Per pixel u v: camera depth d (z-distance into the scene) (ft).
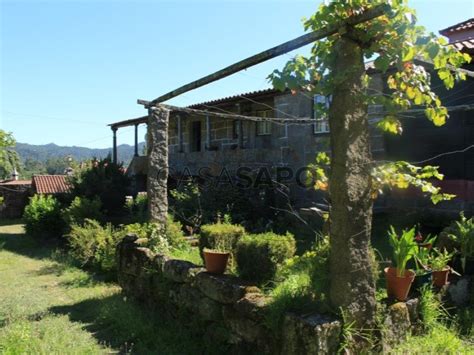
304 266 12.42
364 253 10.30
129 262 19.42
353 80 10.10
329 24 9.75
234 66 12.79
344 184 10.09
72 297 20.83
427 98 10.64
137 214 36.14
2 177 117.19
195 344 13.64
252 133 46.70
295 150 38.19
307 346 9.66
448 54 9.53
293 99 38.81
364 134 10.34
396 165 10.73
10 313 17.57
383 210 30.40
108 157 45.34
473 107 18.26
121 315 16.51
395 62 9.78
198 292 14.28
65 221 37.68
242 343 12.01
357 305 10.18
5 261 31.58
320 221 27.86
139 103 20.07
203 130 55.42
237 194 36.06
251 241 13.98
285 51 10.84
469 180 26.91
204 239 17.22
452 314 14.05
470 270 15.58
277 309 10.62
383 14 8.95
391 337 11.12
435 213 27.99
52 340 14.10
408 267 13.66
